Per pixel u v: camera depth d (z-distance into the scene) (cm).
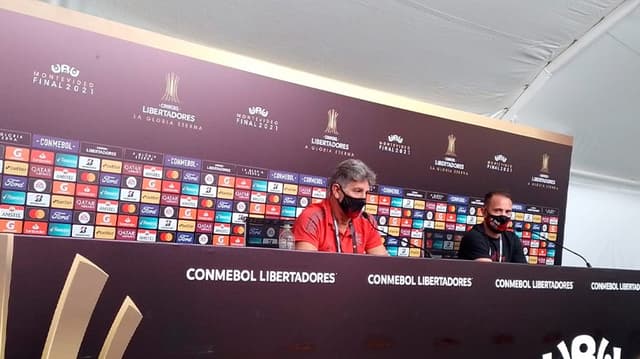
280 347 68
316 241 155
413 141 287
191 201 221
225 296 65
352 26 259
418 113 289
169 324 61
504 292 90
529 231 330
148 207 211
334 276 73
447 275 84
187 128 219
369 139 272
